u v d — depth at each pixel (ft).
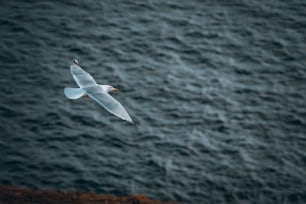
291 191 125.39
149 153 132.05
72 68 59.36
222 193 123.85
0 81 147.33
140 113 141.38
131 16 171.22
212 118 141.59
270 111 144.87
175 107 143.74
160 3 176.04
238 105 145.89
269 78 154.61
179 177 126.52
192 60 158.10
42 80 149.28
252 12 175.01
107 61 155.74
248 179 127.24
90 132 136.56
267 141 136.87
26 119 138.31
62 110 142.00
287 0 176.76
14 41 159.22
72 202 118.73
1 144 131.34
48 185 122.72
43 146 132.16
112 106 54.80
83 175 125.59
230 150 133.90
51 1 174.40
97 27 166.30
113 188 123.03
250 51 162.09
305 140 137.90
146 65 155.33
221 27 169.37
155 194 122.31
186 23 169.89
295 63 159.33
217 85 150.92
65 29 164.76
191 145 134.41
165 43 162.50
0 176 123.44
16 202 117.19
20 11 169.37
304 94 150.41
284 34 168.14
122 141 134.72
